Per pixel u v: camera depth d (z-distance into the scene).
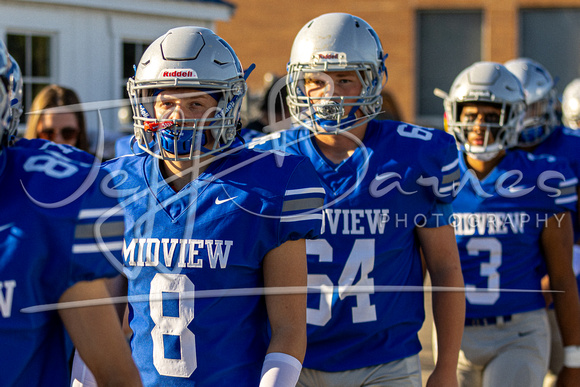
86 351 2.46
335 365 3.75
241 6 20.84
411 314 3.88
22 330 2.35
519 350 4.75
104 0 10.51
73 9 10.29
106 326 2.47
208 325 2.94
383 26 20.48
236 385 2.96
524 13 20.30
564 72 20.30
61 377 2.53
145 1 11.03
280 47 20.81
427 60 20.62
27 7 9.74
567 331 4.84
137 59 11.29
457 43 20.42
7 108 2.46
